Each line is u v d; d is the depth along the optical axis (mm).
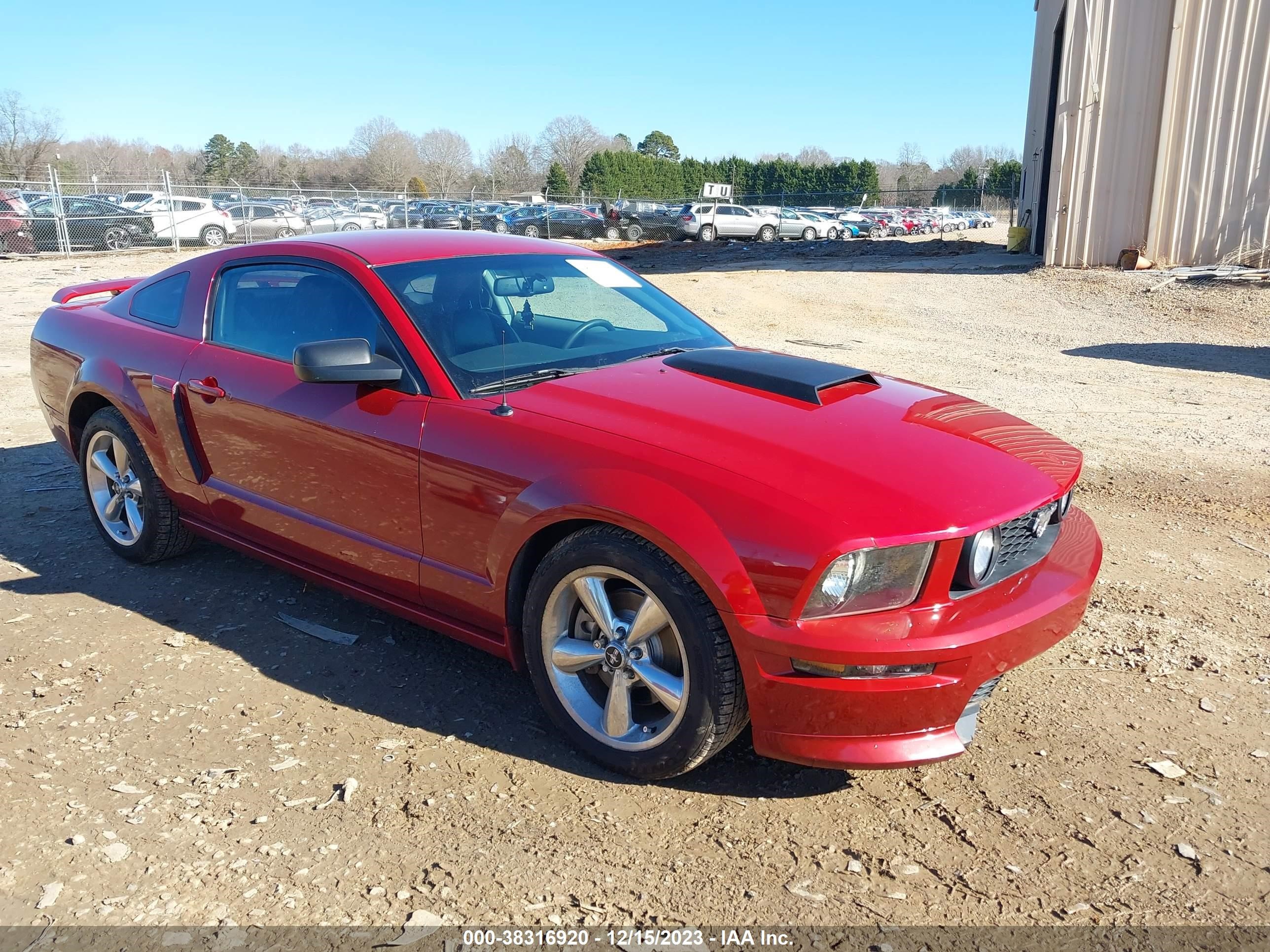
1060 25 21234
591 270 4156
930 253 25859
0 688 3342
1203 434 7285
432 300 3475
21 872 2441
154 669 3498
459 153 99875
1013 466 2867
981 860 2539
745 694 2635
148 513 4250
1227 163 16859
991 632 2547
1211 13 16344
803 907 2359
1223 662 3629
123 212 27609
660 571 2633
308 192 35594
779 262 23609
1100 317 14430
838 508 2502
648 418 2922
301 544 3650
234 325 3934
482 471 2973
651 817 2709
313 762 2939
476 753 3010
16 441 6684
